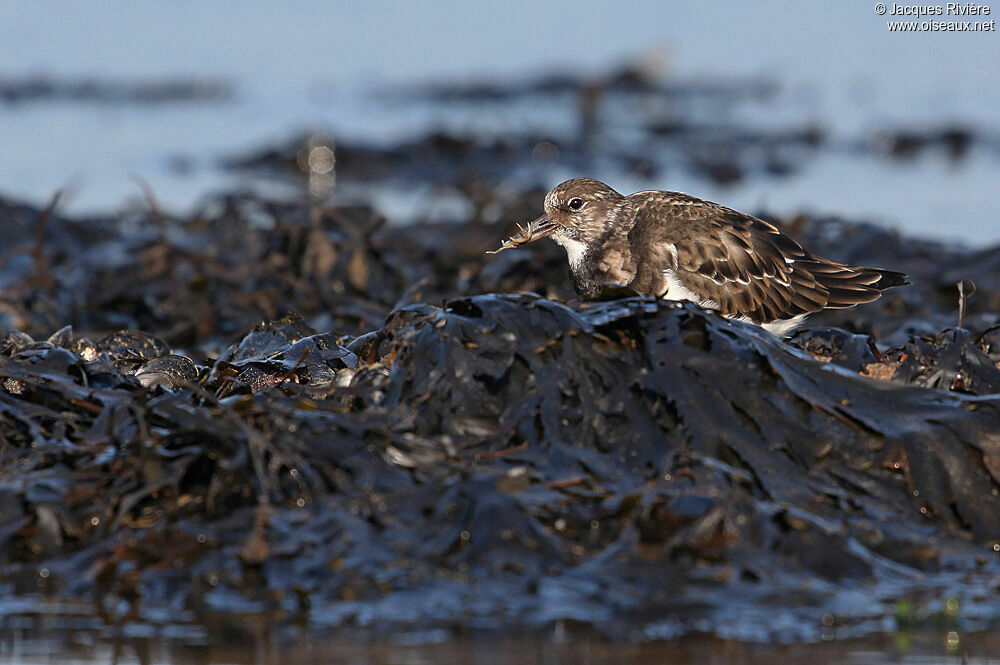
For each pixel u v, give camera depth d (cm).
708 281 1201
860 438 904
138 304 1545
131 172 2614
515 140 2853
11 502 840
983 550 863
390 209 2431
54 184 2480
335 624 780
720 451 875
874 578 828
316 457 842
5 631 776
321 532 814
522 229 1293
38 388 942
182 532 821
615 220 1259
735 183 2611
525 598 791
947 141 2878
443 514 818
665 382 896
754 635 776
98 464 865
